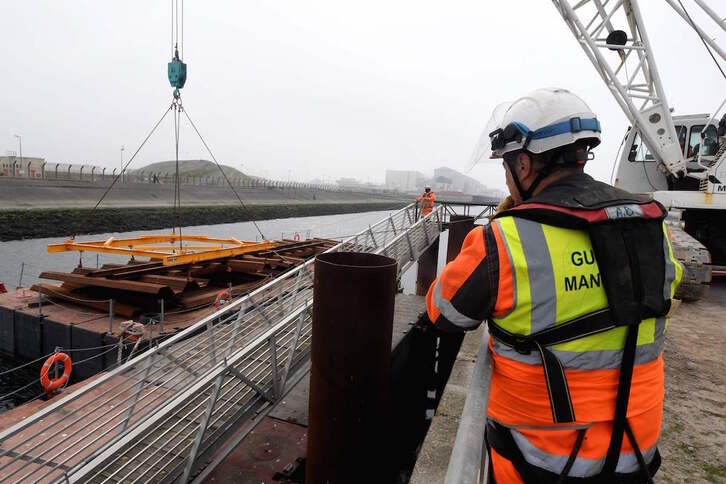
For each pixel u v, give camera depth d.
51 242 34.38
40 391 10.32
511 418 1.39
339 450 4.36
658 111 10.27
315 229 56.81
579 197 1.32
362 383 4.23
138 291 11.77
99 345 10.34
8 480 5.01
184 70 13.05
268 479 5.84
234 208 64.69
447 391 4.40
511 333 1.31
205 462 5.63
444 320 1.38
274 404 6.52
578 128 1.40
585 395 1.25
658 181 10.98
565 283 1.23
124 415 5.61
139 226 47.25
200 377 5.43
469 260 1.32
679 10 9.59
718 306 7.11
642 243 1.29
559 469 1.28
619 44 10.59
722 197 8.69
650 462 1.42
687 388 4.07
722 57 9.35
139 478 4.83
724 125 9.28
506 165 1.59
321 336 4.30
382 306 4.22
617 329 1.25
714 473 2.88
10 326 11.66
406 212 14.16
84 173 66.75
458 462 1.17
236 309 11.86
